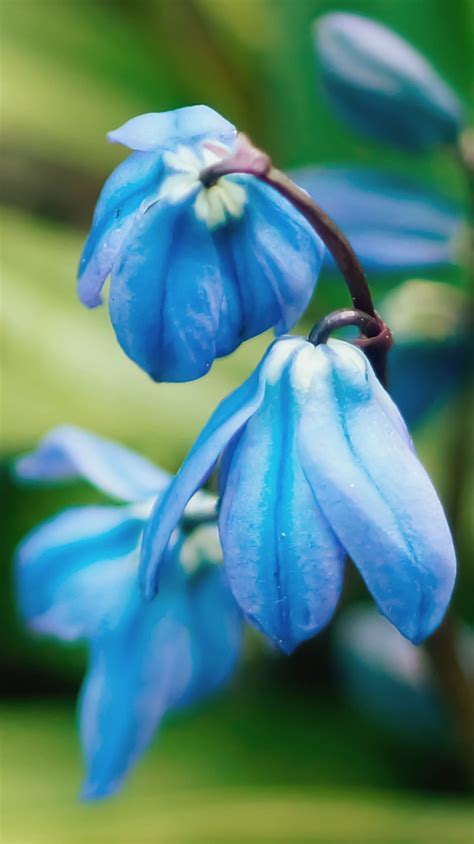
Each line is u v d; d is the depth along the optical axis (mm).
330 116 235
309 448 113
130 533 139
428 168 234
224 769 199
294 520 112
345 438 114
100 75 259
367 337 118
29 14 261
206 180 114
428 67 176
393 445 114
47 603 140
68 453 141
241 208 115
